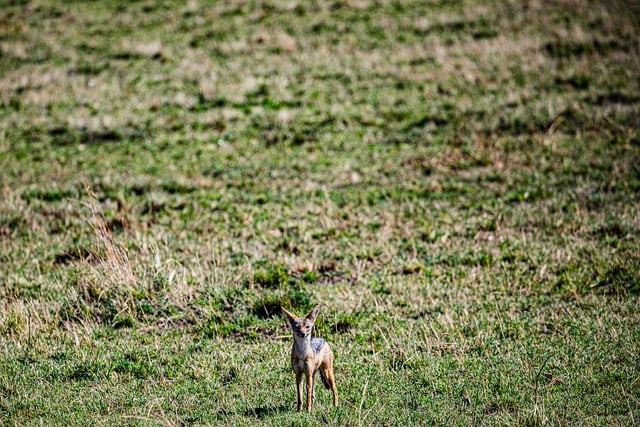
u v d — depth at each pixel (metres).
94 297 26.27
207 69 54.97
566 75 50.75
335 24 62.56
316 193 38.00
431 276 28.56
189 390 20.45
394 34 60.22
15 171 41.00
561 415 17.89
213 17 65.06
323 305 25.86
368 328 24.45
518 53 54.78
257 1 67.81
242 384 20.72
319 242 32.22
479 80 51.28
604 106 46.12
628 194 35.72
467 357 21.78
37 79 53.66
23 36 62.19
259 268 29.20
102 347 23.28
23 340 23.72
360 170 40.75
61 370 21.72
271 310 25.66
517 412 18.11
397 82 52.03
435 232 32.81
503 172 39.66
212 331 24.42
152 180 39.75
